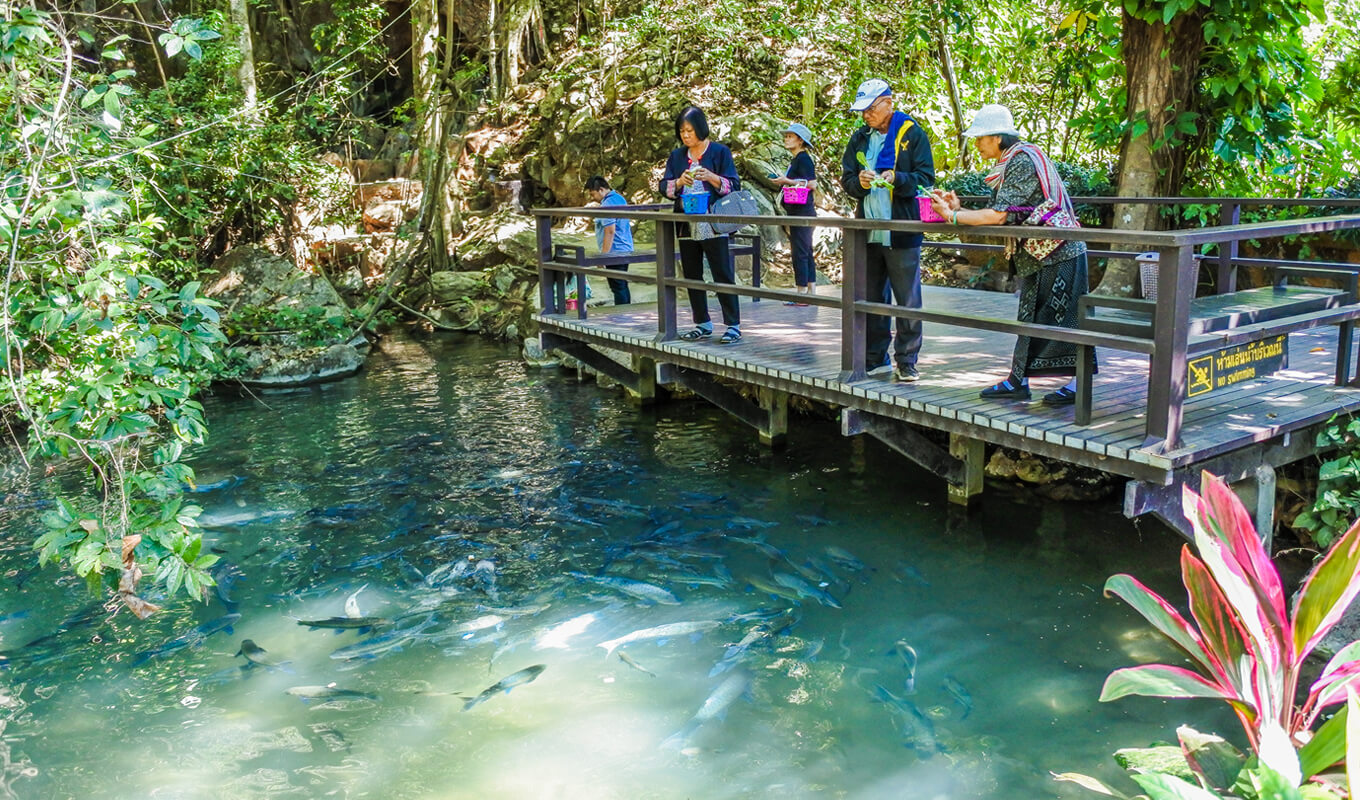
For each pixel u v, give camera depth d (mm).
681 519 7016
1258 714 3201
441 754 4410
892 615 5566
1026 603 5652
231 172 14320
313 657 5293
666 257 7855
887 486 7516
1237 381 5020
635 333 8406
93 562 3871
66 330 5023
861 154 6156
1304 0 8117
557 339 9664
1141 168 8734
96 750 4512
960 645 5223
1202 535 3225
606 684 4957
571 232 14992
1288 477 5965
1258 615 3148
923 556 6297
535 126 16906
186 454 8867
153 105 13773
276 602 5945
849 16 15047
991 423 5434
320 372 11906
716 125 14039
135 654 5387
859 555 6344
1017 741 4383
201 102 14531
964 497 6988
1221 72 8383
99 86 4590
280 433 9547
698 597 5844
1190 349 4727
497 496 7609
